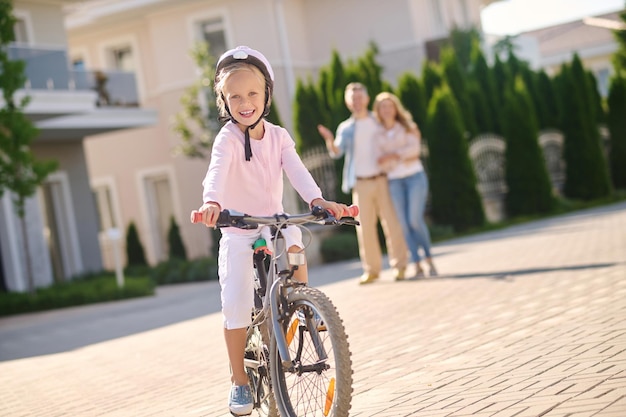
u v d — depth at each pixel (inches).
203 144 1125.1
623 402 178.1
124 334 497.0
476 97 1147.9
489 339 287.3
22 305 814.5
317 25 1306.6
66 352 450.9
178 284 965.8
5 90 796.0
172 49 1268.5
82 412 271.4
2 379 376.5
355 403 221.0
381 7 1282.0
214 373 307.1
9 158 805.9
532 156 1087.6
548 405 185.9
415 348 292.2
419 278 508.4
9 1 824.9
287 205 885.2
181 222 1283.2
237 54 199.8
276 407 199.9
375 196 513.7
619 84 1284.4
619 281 373.7
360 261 820.6
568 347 250.2
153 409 257.3
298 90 916.6
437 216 973.8
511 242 695.1
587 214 938.1
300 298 183.2
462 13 1471.5
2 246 952.9
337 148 517.0
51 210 1045.8
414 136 503.8
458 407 197.9
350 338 335.9
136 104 1080.8
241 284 196.2
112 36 1321.4
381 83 970.1
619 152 1283.2
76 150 1079.0
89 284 853.8
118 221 1339.8
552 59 2124.8
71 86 954.1
